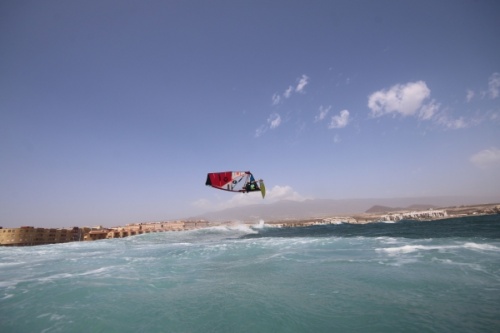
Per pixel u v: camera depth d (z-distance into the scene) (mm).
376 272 13945
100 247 37969
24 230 55781
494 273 12586
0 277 17922
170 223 88875
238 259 21000
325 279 13344
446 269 13672
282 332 8094
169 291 12797
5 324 9797
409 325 8031
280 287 12469
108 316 9977
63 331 9016
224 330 8398
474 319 8141
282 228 74125
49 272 18953
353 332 7859
